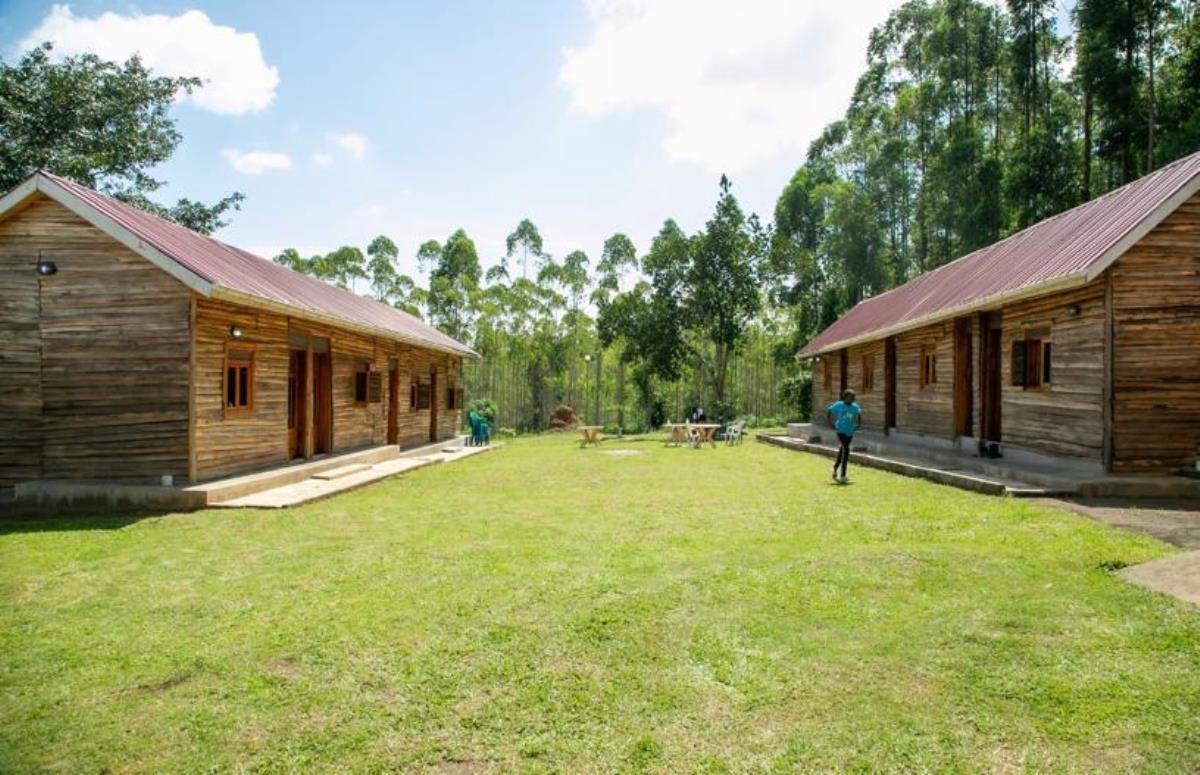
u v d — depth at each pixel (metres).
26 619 5.05
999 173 27.80
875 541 7.09
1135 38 23.38
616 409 46.66
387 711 3.60
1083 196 25.47
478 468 15.57
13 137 19.50
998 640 4.34
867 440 17.95
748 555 6.55
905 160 35.72
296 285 14.95
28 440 10.29
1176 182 9.66
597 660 4.17
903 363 17.53
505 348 42.25
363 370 16.28
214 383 10.56
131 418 10.11
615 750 3.21
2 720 3.55
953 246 32.81
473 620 4.86
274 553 6.99
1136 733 3.27
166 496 9.55
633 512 9.24
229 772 3.08
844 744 3.23
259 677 4.02
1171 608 4.73
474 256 45.50
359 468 13.92
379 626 4.78
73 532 8.09
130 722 3.53
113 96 21.92
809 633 4.54
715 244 31.30
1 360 10.30
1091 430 10.05
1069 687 3.71
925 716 3.47
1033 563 5.96
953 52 32.09
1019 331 12.00
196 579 6.05
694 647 4.34
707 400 42.53
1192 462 9.64
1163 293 9.67
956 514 8.20
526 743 3.28
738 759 3.12
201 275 9.55
